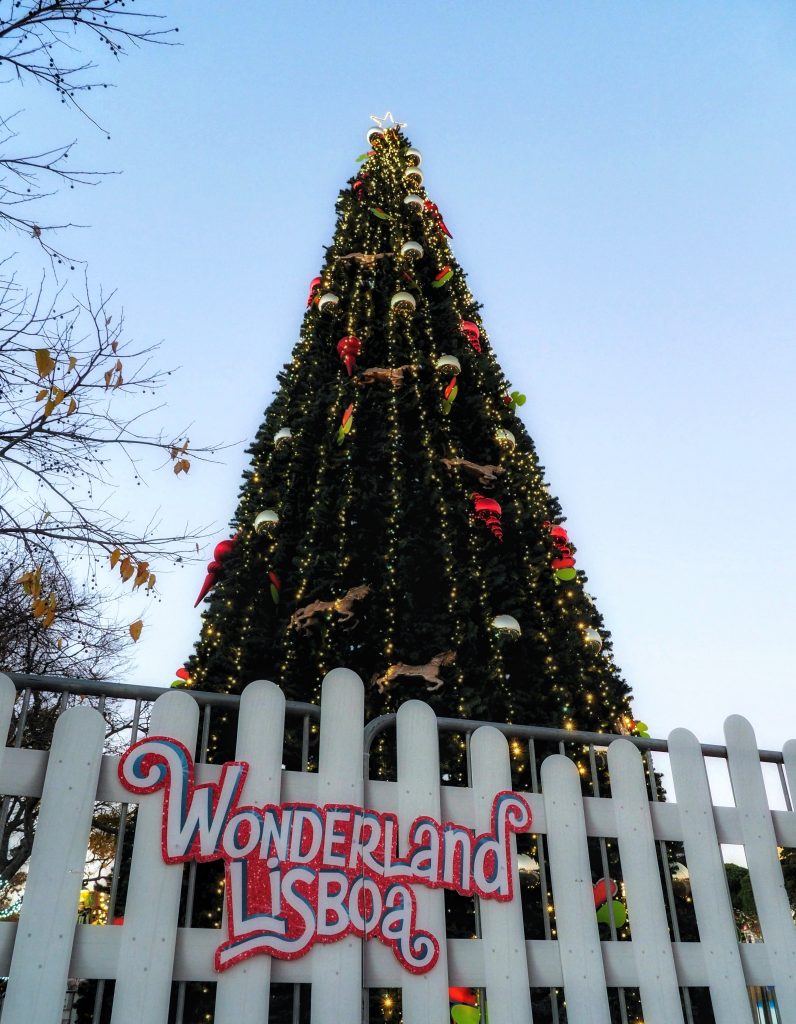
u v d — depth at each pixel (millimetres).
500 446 7129
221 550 6754
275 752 3154
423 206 9758
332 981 2893
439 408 7227
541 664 5824
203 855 2924
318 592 6008
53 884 2730
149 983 2721
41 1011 2559
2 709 2945
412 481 6715
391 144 11539
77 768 2910
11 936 2688
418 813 3248
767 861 3717
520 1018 3045
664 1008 3254
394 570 5965
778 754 4066
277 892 2945
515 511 6586
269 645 5887
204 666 5988
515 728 3596
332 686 3361
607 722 5793
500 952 3139
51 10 3311
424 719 3436
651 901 3438
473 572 5961
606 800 3598
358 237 9453
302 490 6832
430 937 3062
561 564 6723
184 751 3053
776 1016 3582
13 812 9992
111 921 2816
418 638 5793
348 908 3006
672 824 3658
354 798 3184
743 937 7535
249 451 7680
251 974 2822
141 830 2906
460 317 8328
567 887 3344
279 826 3037
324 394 7371
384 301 8336
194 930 2879
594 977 3211
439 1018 2953
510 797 3398
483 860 3252
